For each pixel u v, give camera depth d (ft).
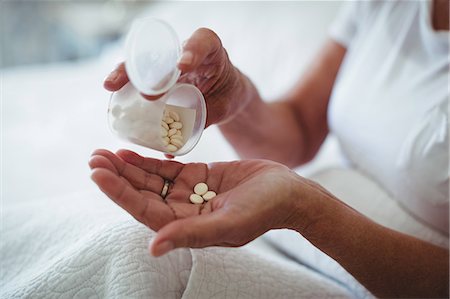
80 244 1.56
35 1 6.13
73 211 1.83
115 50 4.83
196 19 4.24
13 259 1.78
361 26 2.46
